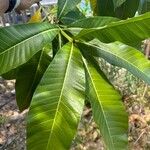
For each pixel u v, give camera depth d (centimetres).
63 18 44
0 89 215
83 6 85
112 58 36
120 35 35
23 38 35
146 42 143
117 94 36
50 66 34
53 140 33
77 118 33
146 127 175
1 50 34
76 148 165
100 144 167
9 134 181
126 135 35
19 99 45
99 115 35
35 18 55
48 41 36
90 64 36
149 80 35
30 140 33
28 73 44
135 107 184
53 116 33
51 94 33
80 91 34
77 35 36
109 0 50
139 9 51
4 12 50
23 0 53
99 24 38
